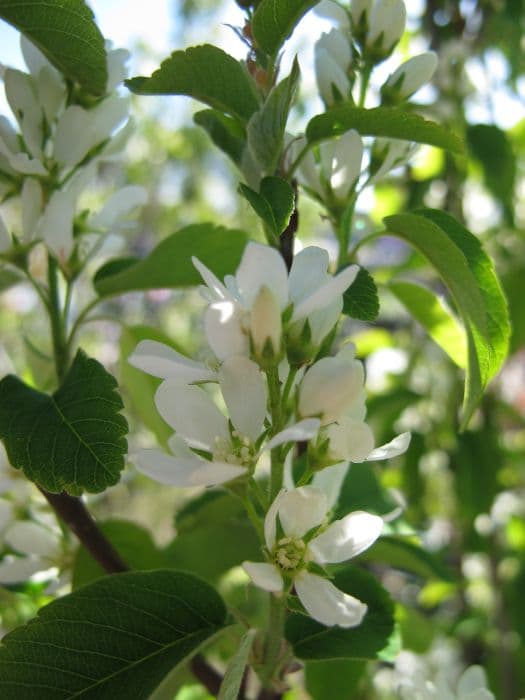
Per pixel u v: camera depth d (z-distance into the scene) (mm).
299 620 169
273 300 127
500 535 439
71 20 170
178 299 760
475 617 397
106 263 220
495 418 386
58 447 156
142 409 243
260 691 169
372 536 137
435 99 387
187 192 861
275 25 163
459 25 388
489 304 178
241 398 136
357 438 138
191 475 122
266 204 151
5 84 190
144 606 152
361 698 329
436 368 404
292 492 134
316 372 130
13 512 229
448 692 218
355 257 197
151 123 821
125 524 219
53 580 223
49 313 204
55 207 192
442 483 446
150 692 144
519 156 440
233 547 227
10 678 144
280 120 160
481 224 427
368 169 193
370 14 192
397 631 170
